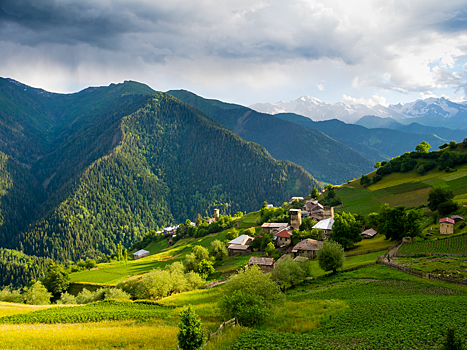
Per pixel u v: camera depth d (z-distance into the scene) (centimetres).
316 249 10731
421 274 6675
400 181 18250
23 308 7581
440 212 11525
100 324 5125
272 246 12000
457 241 8525
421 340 3588
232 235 15412
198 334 3162
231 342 3666
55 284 13800
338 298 5816
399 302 5012
